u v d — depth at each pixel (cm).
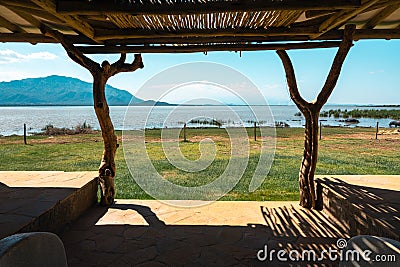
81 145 1002
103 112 356
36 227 242
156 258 243
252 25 300
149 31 309
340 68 329
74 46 334
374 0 199
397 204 270
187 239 278
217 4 217
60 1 215
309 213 343
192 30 308
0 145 995
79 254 249
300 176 369
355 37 328
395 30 324
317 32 309
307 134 358
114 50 362
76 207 328
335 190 319
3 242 125
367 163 684
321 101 346
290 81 355
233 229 300
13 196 299
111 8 216
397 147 930
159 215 342
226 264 233
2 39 336
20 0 220
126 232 294
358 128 1619
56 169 629
